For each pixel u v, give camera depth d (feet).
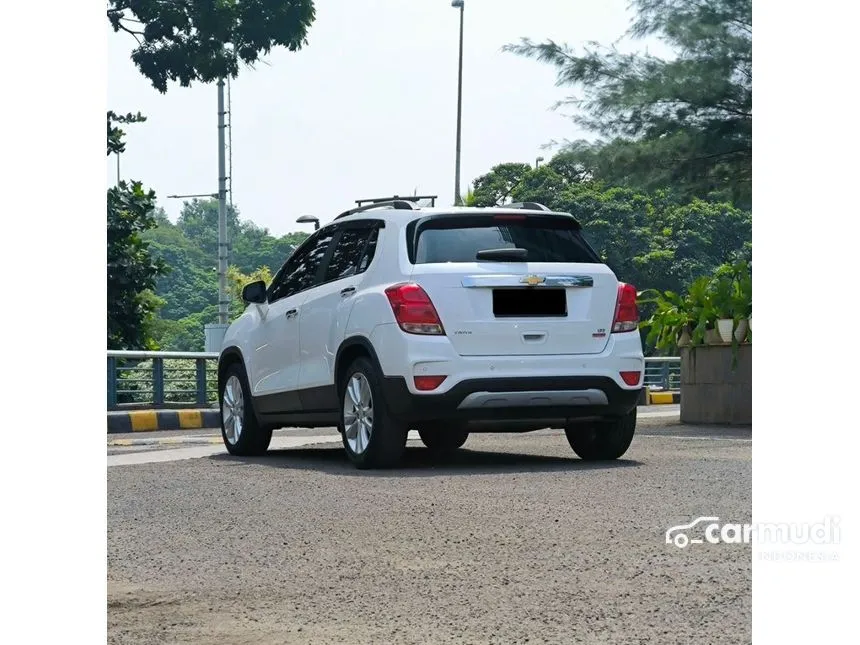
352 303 44.73
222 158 185.98
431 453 52.08
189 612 21.88
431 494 35.55
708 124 86.53
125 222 139.74
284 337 49.60
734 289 68.18
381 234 45.01
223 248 190.08
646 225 305.12
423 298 42.32
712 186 89.30
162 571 25.61
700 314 68.08
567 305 43.47
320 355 46.75
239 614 21.62
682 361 70.38
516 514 31.35
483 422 43.27
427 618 20.85
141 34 141.49
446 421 43.11
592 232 300.20
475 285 42.52
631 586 22.72
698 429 64.49
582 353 43.39
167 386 92.48
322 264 48.73
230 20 140.87
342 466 45.60
